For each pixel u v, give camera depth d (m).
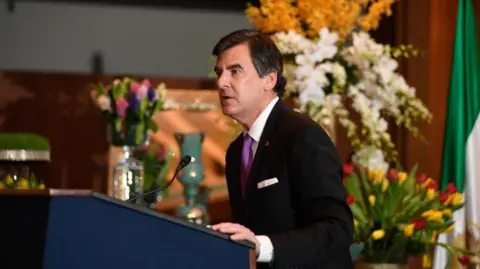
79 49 13.90
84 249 3.45
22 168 8.02
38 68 13.77
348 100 10.68
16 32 13.72
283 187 4.94
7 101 11.41
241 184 5.37
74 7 13.89
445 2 11.13
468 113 9.21
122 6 14.05
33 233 3.41
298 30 9.15
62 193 3.41
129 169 8.59
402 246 7.54
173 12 14.20
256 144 5.28
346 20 9.07
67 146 11.48
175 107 11.28
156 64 14.13
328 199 4.77
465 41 9.32
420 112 10.00
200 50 14.27
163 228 3.70
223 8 14.30
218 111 11.44
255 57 5.15
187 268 3.77
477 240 9.02
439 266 9.02
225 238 3.97
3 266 3.44
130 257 3.57
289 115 5.18
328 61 8.70
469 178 9.12
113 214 3.53
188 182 9.71
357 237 7.59
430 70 11.13
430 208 7.71
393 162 11.17
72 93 11.55
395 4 11.30
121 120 9.23
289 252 4.48
